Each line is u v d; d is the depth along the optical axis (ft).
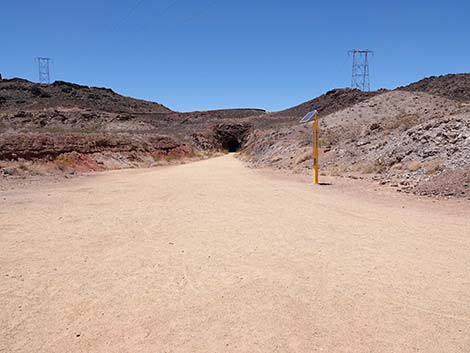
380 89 254.68
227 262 21.84
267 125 257.34
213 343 13.50
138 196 47.85
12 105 276.00
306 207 37.81
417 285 18.01
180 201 43.47
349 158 72.90
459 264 20.65
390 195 43.16
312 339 13.62
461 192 40.14
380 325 14.49
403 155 58.18
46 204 41.45
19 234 28.43
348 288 17.81
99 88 396.16
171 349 13.20
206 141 235.61
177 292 17.81
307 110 278.46
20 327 14.88
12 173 69.87
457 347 13.03
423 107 151.23
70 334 14.33
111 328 14.69
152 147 141.69
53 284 18.94
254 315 15.43
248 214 35.09
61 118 231.50
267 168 94.94
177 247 24.97
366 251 23.21
